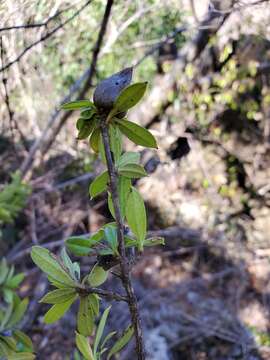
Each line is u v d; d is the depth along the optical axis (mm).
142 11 2678
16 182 2492
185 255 5047
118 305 4012
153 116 4363
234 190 5305
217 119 4965
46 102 2686
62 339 3781
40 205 4273
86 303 665
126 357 3518
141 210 640
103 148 629
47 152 3527
